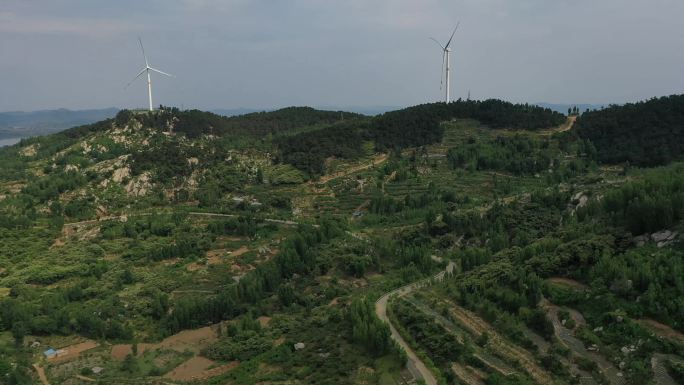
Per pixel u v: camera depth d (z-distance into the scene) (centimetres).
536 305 11600
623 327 10144
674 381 8844
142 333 14850
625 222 13238
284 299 15888
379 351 11681
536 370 9962
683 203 12319
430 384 10444
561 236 14312
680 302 10000
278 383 11275
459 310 12550
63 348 14025
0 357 13112
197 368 12850
